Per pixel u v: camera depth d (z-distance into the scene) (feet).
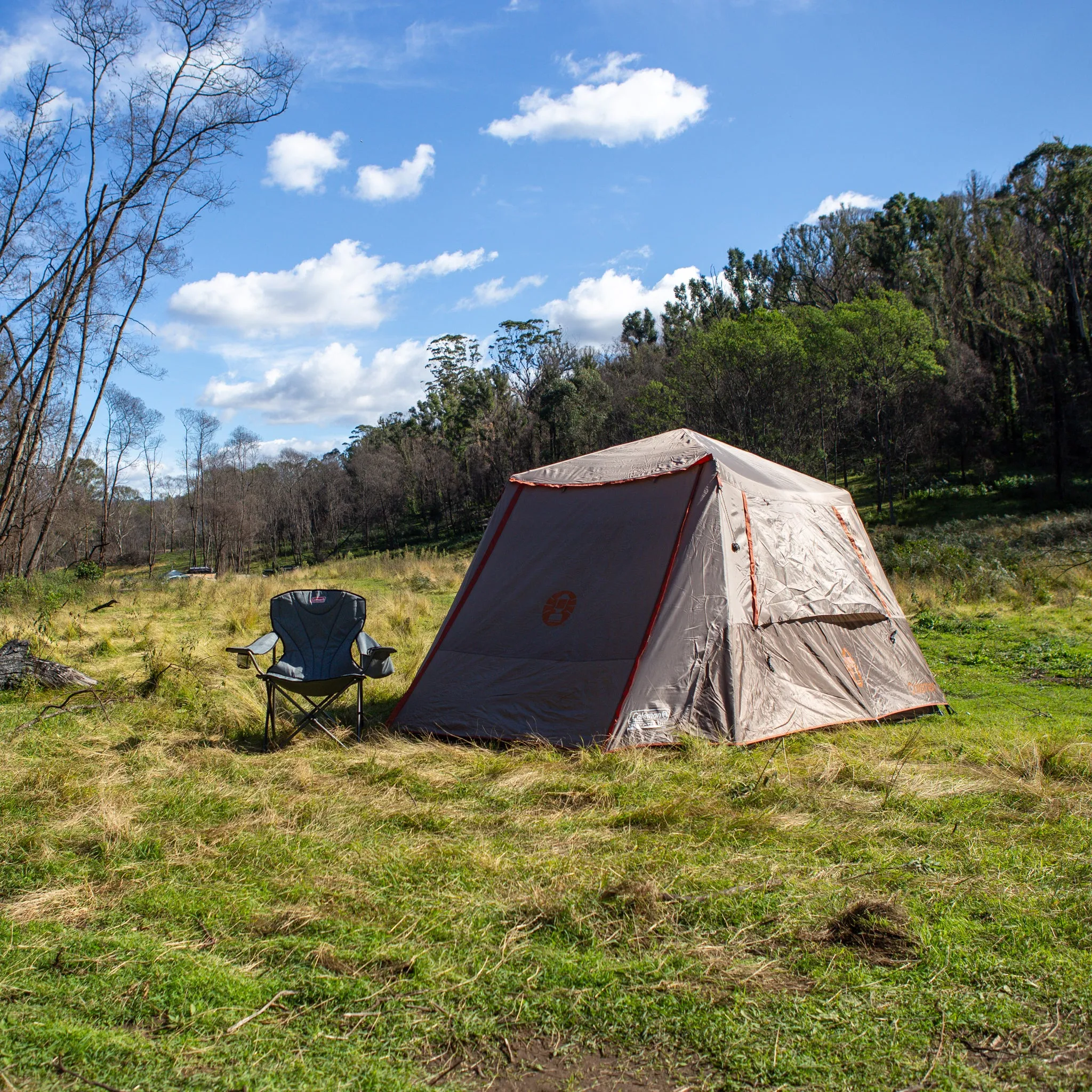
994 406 130.93
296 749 17.25
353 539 209.77
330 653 18.97
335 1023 7.61
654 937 9.04
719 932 9.14
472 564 21.43
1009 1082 6.67
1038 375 129.80
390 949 8.75
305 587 53.57
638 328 245.24
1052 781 13.98
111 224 55.93
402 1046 7.27
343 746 17.57
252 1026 7.54
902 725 19.52
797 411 104.17
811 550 21.30
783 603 19.67
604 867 10.80
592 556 19.93
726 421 103.86
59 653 29.37
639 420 113.70
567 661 18.72
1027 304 133.59
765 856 11.12
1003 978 8.09
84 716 20.16
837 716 19.10
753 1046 7.16
